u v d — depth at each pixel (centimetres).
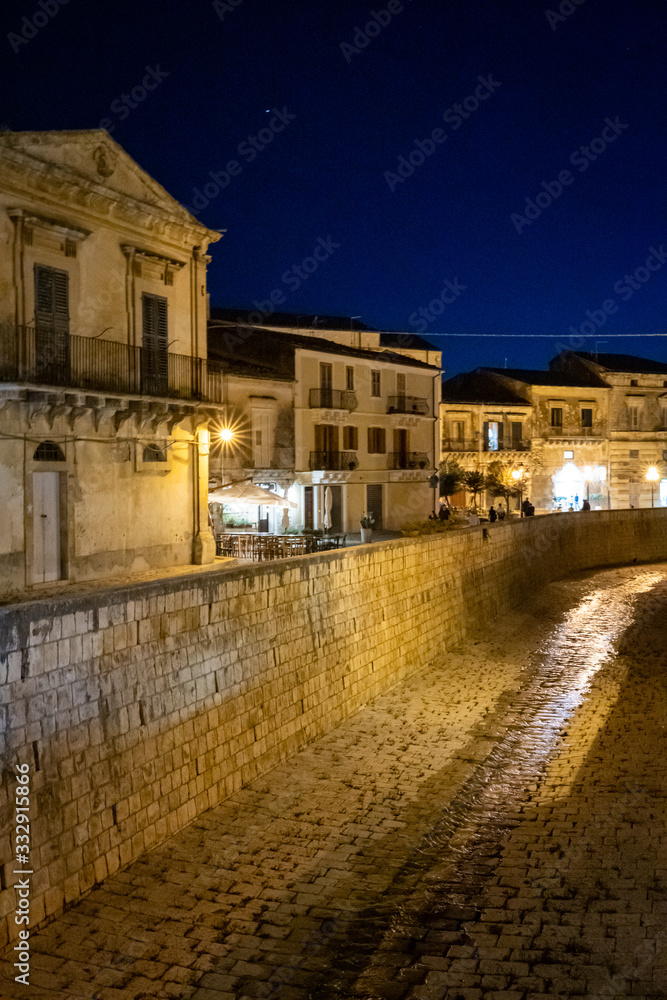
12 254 2083
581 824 1276
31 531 2159
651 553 5612
